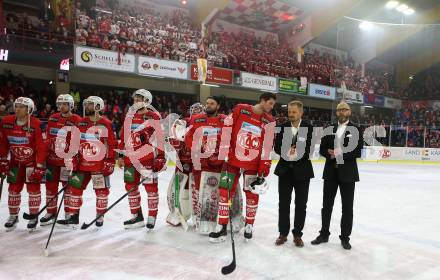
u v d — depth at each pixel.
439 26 23.84
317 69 23.28
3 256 3.58
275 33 24.50
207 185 4.57
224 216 4.27
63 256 3.63
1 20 12.79
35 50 12.53
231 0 20.20
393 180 11.30
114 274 3.23
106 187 4.61
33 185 4.44
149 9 19.33
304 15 22.62
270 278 3.26
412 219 5.94
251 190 4.15
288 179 4.21
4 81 13.12
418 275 3.49
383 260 3.87
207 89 19.22
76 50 13.31
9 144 4.35
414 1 22.19
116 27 15.34
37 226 4.64
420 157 20.12
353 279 3.33
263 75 18.95
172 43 16.83
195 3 20.02
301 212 4.19
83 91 15.62
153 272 3.30
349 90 23.41
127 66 14.46
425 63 27.23
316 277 3.33
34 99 13.03
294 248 4.14
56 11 13.95
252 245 4.20
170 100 17.55
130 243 4.09
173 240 4.25
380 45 25.58
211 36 19.95
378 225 5.46
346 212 4.18
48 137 4.60
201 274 3.29
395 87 28.20
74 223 4.47
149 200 4.58
